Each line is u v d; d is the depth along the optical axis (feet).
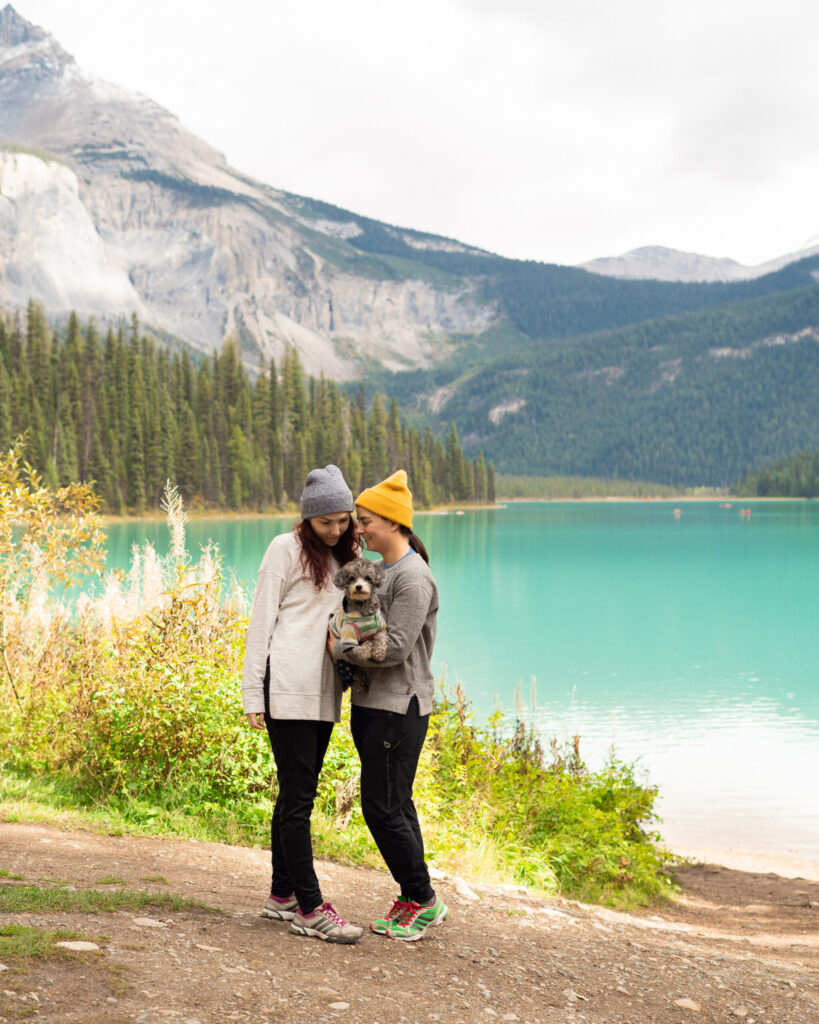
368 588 11.39
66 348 388.98
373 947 12.14
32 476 28.22
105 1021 8.23
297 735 11.76
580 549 230.07
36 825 17.95
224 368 431.43
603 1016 11.15
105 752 21.26
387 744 12.03
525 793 28.09
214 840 18.86
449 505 561.84
